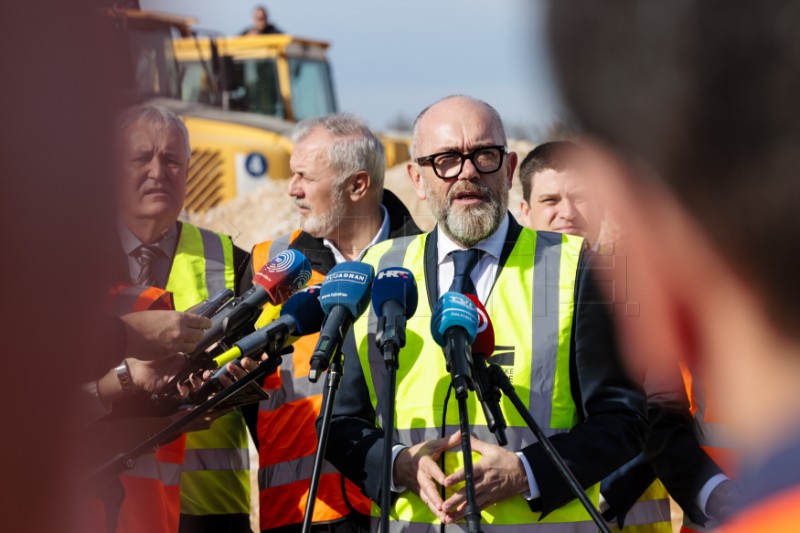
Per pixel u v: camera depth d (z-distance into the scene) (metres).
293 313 5.05
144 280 6.30
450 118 5.50
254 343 4.99
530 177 6.70
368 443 5.20
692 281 0.86
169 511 6.02
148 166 6.25
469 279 5.30
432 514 5.08
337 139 6.96
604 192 0.88
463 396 4.37
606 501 6.21
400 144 23.19
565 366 5.11
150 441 4.80
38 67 0.84
